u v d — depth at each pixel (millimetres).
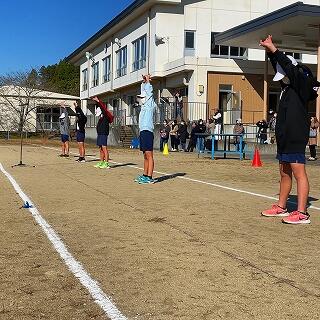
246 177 13094
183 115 31531
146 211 7516
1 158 19094
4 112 54781
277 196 9273
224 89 32469
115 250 5238
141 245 5449
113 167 15242
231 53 35656
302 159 6684
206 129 28156
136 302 3779
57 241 5590
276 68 6633
